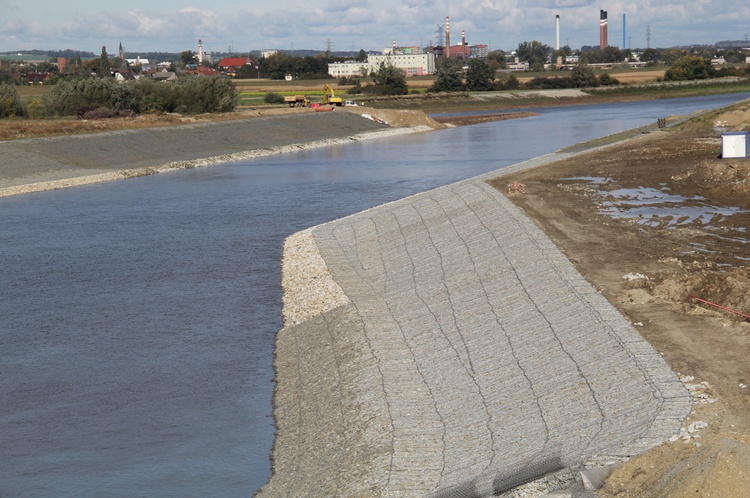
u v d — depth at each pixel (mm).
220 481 21016
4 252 48000
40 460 22547
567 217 45156
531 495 16641
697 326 25594
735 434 16766
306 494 19547
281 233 52000
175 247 48594
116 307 36781
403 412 23391
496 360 26047
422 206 52125
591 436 19266
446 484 18422
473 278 35469
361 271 41062
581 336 25938
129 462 22266
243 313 35469
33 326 34344
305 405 25438
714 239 39531
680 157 69562
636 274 32469
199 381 28016
